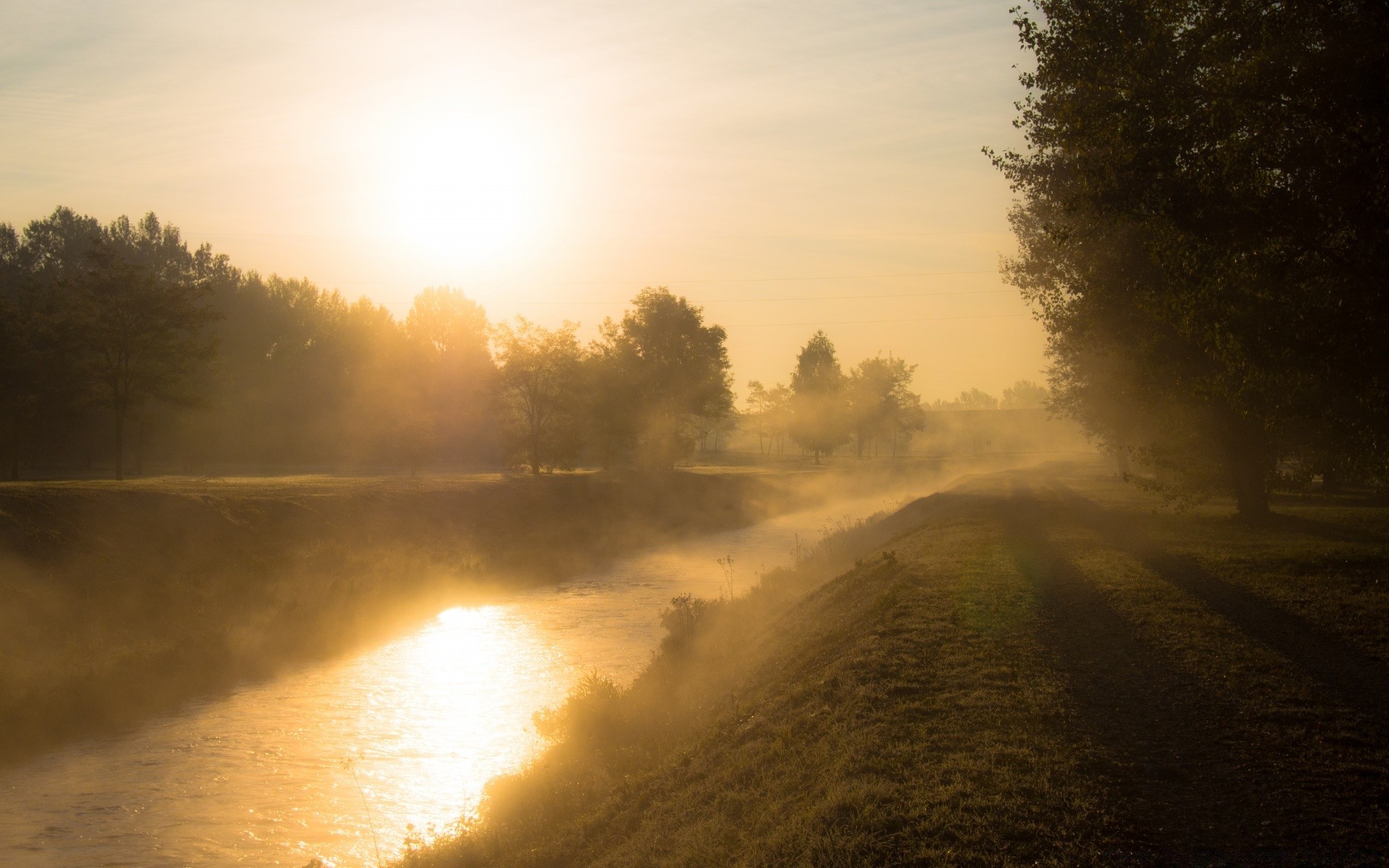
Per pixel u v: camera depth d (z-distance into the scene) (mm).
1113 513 31156
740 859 6949
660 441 77375
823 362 116625
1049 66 16219
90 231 99688
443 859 10531
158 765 15930
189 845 12781
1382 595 13227
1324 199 12555
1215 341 14438
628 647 24312
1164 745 7629
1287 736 7672
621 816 9875
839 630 14680
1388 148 11688
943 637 12070
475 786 14867
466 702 19594
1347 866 5418
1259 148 12914
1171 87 13633
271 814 13820
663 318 78625
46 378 43219
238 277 99188
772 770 8844
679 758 11148
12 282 86125
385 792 14648
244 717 18656
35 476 52625
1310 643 10734
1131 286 20125
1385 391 12742
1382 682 9102
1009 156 25516
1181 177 13305
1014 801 6566
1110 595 14398
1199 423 23453
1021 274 28562
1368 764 6992
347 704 19500
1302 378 13570
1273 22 12461
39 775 15438
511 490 50281
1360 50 11617
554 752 14492
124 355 37406
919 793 6914
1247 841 5812
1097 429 44719
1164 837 5910
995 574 17297
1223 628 11633
